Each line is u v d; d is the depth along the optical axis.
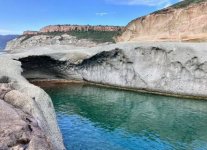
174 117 33.00
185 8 55.50
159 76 46.56
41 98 19.89
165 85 46.09
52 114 19.70
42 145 11.85
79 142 23.69
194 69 43.12
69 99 40.47
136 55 48.47
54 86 50.06
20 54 50.41
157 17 60.34
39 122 14.76
